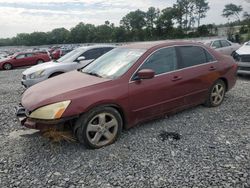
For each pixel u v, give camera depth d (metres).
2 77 13.55
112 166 3.45
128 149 3.89
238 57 8.72
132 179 3.16
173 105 4.77
